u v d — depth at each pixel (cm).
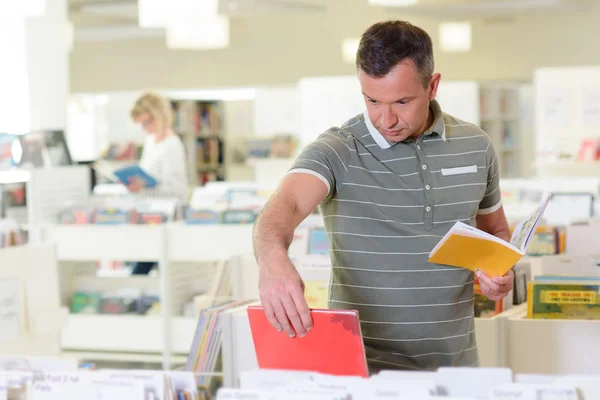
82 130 1633
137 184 733
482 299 333
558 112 1004
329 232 238
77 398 190
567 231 404
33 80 432
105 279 682
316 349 201
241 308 272
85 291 684
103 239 654
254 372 189
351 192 231
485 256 225
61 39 446
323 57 1542
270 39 1565
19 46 426
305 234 480
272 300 190
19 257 443
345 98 892
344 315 193
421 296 230
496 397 171
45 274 460
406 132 222
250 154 1330
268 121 1227
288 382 187
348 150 232
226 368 260
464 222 235
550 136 1009
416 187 230
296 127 1216
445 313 232
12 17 412
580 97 998
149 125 766
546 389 169
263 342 206
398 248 230
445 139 235
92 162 976
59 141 735
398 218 230
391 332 232
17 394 195
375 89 213
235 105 1590
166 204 675
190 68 1602
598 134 993
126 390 186
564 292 312
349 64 1530
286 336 202
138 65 1622
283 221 208
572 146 1002
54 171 695
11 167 696
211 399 225
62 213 672
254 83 1577
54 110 444
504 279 230
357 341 195
